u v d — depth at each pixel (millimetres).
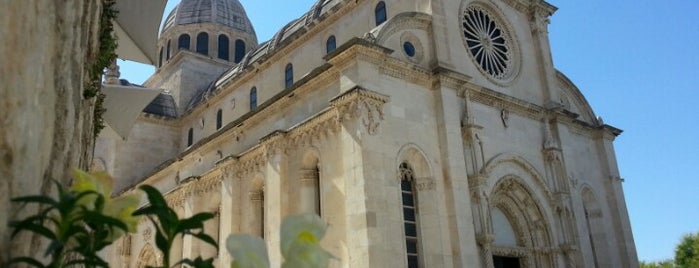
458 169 28281
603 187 39531
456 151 28625
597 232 37188
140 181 46688
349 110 25875
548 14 40688
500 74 35094
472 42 34125
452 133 28875
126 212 3422
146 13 15102
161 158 51844
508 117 33281
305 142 29344
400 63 28172
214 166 36344
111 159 50062
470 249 26875
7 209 3264
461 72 31656
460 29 33000
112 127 18297
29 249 3617
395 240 24734
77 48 5410
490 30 36375
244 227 32844
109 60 11523
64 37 4793
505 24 37156
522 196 32344
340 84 27406
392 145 26359
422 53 30484
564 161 35156
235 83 44844
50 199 3078
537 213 32656
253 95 43094
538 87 37375
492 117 32281
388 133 26359
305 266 2818
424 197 27156
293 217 2955
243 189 33906
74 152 5762
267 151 31188
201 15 65062
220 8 66625
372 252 23219
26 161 3604
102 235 3281
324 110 27875
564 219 33312
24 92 3645
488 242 27969
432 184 27406
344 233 25391
